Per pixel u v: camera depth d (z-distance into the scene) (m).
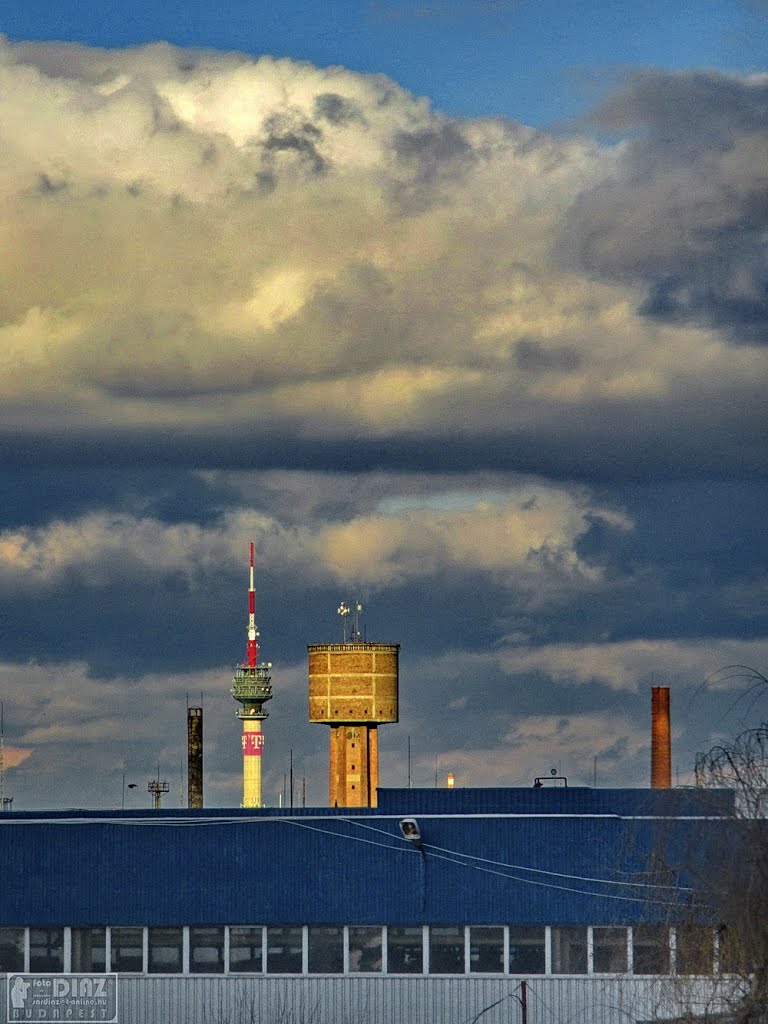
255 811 149.12
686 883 113.25
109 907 144.62
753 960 90.75
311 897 143.75
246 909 144.00
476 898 142.38
